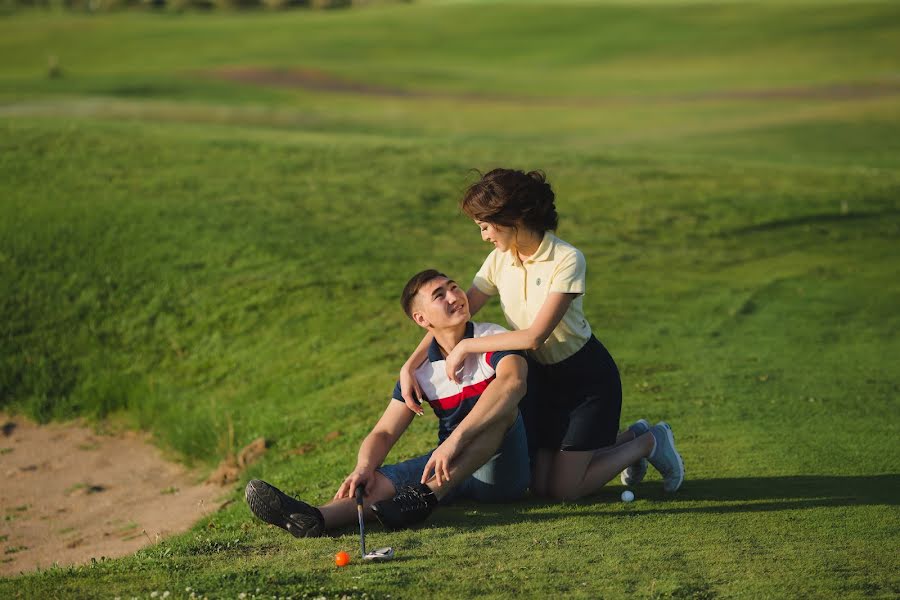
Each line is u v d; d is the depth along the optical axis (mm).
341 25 95938
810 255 21484
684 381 12641
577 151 31938
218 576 5766
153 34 91438
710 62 73062
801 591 5574
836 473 8664
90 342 16828
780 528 6906
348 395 13125
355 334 15742
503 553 6273
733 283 18953
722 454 9383
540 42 85125
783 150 38906
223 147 28047
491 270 7762
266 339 16078
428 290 7152
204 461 12891
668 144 40781
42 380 15930
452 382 7301
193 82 58531
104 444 14164
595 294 17875
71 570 6105
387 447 7301
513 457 7281
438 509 7527
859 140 40812
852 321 16297
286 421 12641
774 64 70312
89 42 86312
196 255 19312
